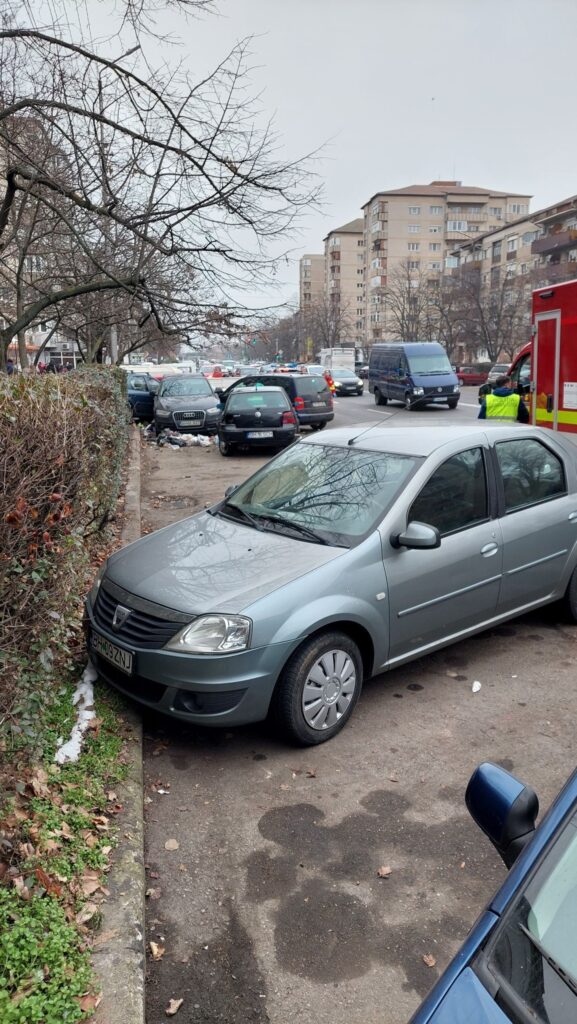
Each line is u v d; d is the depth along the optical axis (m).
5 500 2.73
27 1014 2.29
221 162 7.02
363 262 123.88
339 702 4.21
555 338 10.20
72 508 3.61
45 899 2.75
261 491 5.20
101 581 4.60
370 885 3.14
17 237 9.88
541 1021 1.46
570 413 9.97
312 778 3.87
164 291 7.78
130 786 3.63
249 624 3.81
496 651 5.41
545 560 5.32
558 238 62.78
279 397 16.58
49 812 3.23
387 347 29.66
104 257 8.72
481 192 106.50
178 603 4.03
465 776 3.89
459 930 2.91
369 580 4.23
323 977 2.70
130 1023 2.34
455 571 4.68
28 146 7.55
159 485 12.75
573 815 1.82
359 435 5.38
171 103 6.98
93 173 7.28
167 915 2.98
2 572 2.75
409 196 105.69
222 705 3.84
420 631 4.57
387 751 4.11
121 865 3.07
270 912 3.00
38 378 4.25
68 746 3.80
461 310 64.00
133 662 4.00
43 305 8.41
